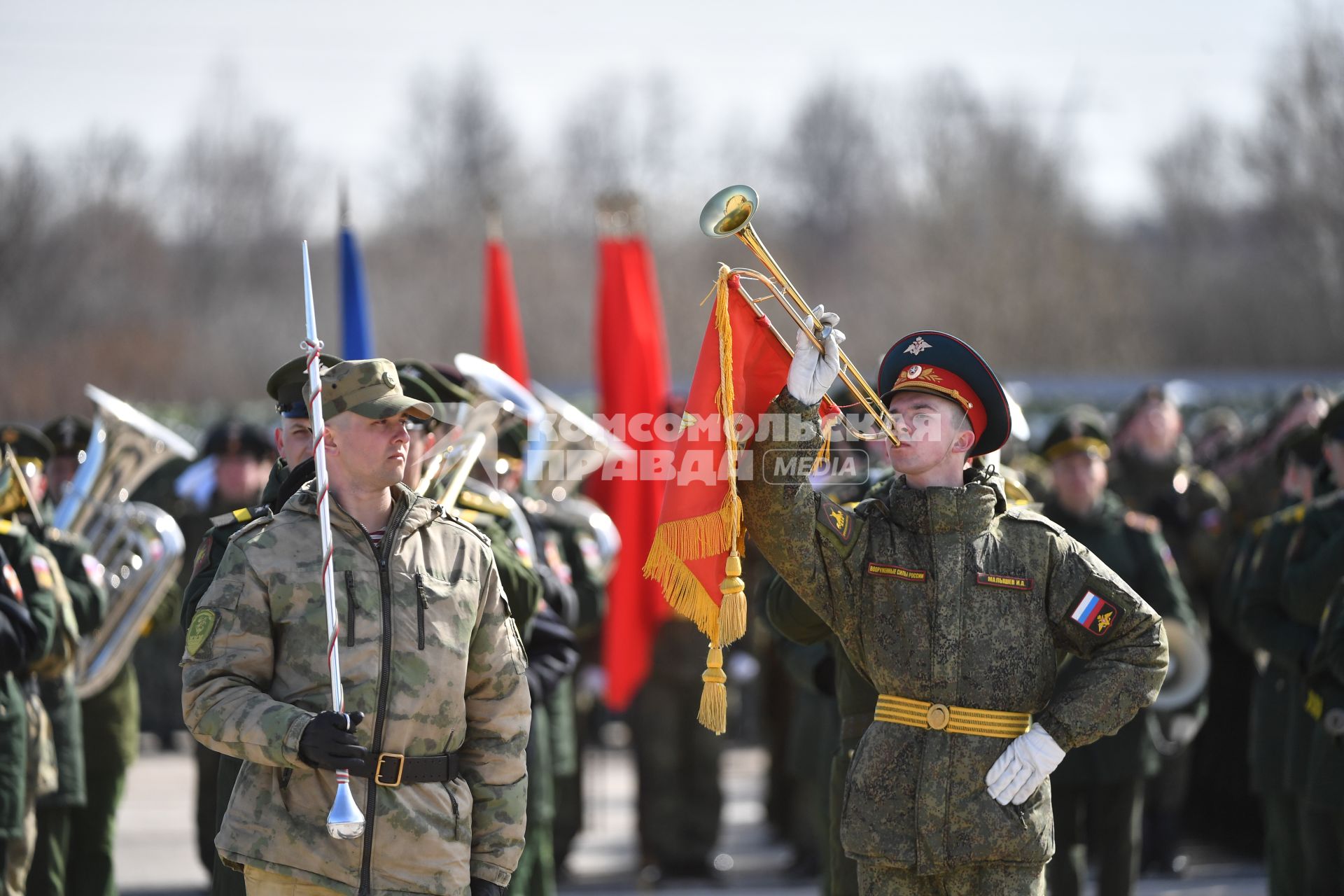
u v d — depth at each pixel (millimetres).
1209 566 25312
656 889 23812
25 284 120188
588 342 124812
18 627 15555
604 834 27922
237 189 147750
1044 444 20109
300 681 10695
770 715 26797
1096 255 118000
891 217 148625
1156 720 22016
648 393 24734
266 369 120750
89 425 22125
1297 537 17828
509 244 133125
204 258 144250
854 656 12039
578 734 25453
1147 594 19906
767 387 11812
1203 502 25641
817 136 186625
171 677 34719
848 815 11734
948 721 11484
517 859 11336
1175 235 133625
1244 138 118875
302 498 11219
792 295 11555
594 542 22094
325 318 129500
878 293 126125
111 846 19078
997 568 11727
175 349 118875
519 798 11344
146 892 23406
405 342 124812
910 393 12141
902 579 11703
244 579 10797
